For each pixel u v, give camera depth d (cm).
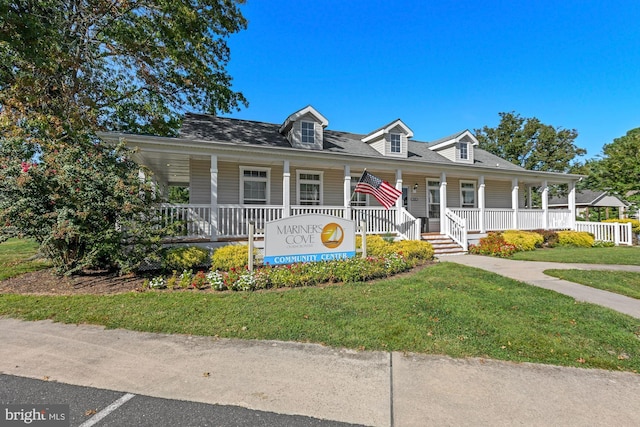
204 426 223
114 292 581
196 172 1100
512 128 3481
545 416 236
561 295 564
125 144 731
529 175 1485
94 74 1170
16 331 406
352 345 363
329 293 566
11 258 982
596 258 1013
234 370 306
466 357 335
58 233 600
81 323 433
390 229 1189
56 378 290
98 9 1023
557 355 339
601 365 320
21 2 855
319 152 1048
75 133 995
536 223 1531
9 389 272
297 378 291
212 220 909
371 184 1067
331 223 751
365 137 1512
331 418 233
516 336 385
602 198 2678
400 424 226
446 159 1582
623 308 498
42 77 965
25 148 761
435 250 1130
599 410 245
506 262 937
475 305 500
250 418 232
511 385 280
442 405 249
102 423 226
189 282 616
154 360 327
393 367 312
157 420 229
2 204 605
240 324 424
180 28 1053
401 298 536
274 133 1318
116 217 682
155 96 1339
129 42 1009
